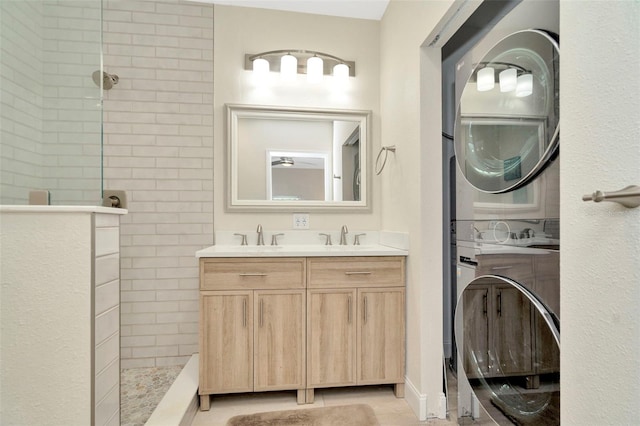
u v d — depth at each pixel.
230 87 2.43
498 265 1.28
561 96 0.77
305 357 1.87
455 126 1.60
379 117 2.54
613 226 0.62
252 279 1.84
